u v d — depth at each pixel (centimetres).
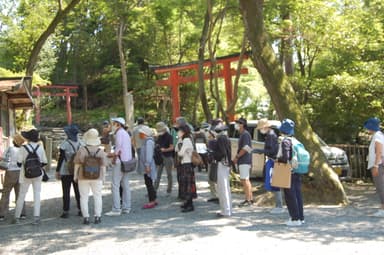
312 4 1452
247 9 940
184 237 577
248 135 833
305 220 680
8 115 1036
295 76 1560
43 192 1060
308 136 891
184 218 720
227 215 724
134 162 774
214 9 1586
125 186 784
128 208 784
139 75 3291
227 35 1964
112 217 743
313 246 514
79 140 763
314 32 1524
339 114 1352
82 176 670
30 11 1881
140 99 3422
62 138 2508
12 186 737
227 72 1862
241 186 1062
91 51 3584
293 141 628
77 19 3366
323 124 1450
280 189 755
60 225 685
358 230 603
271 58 933
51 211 819
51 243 567
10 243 573
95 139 680
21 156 698
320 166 866
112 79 3353
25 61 2208
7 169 729
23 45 2169
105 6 2233
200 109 3138
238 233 593
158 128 937
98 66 3753
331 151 1159
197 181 1216
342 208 796
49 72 3241
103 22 3164
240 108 2464
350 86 1316
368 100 1295
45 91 3541
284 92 920
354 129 1413
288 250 498
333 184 852
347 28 1453
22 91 996
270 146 738
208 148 773
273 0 1385
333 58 1533
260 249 505
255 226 641
